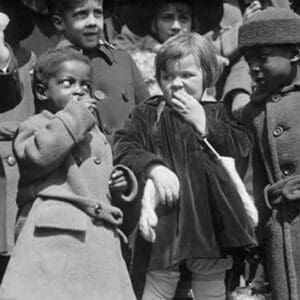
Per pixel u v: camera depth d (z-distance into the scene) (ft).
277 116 24.49
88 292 22.40
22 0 28.12
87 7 27.27
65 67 23.68
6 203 25.23
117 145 24.58
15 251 22.65
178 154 24.35
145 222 23.45
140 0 30.76
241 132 24.71
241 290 25.18
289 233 24.12
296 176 24.21
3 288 22.35
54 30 29.01
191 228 23.86
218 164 23.91
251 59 24.75
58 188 22.90
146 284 24.22
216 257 23.93
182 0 30.07
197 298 24.64
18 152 22.82
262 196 24.71
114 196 23.86
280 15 24.41
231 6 31.09
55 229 22.53
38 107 25.52
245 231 23.94
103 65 27.35
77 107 22.84
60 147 22.53
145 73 29.99
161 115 24.84
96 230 22.81
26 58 27.40
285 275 24.17
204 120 24.39
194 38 25.03
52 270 22.33
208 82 25.16
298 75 24.79
